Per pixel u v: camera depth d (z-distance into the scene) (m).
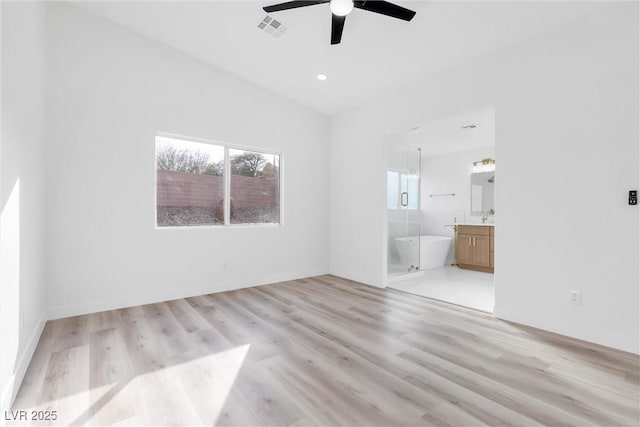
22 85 1.94
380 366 2.04
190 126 3.68
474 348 2.31
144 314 3.05
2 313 1.51
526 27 2.60
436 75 3.48
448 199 6.19
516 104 2.81
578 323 2.47
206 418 1.53
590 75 2.39
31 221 2.22
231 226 4.09
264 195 4.46
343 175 4.83
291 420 1.52
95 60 3.08
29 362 2.07
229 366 2.04
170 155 3.66
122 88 3.24
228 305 3.37
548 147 2.61
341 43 3.16
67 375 1.92
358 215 4.58
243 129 4.12
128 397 1.70
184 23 3.15
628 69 2.23
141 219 3.37
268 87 4.30
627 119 2.23
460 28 2.69
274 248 4.47
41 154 2.61
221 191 4.07
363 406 1.62
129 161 3.28
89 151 3.05
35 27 2.32
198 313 3.10
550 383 1.84
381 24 2.78
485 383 1.84
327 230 5.11
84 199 3.03
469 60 3.15
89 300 3.06
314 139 4.91
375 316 3.03
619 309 2.28
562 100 2.53
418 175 5.13
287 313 3.11
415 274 4.88
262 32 3.17
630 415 1.55
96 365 2.05
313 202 4.91
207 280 3.85
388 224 4.52
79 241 3.00
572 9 2.36
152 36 3.38
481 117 3.55
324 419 1.52
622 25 2.25
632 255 2.22
